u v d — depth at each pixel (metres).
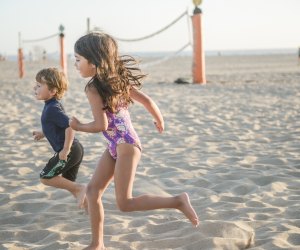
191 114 8.04
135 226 3.02
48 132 3.13
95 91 2.40
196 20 14.37
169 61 48.00
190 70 26.06
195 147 5.42
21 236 2.91
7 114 8.34
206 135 6.18
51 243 2.71
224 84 14.27
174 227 2.95
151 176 4.21
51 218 3.20
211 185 3.91
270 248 2.53
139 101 2.67
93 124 2.42
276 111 8.18
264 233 2.78
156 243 2.69
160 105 9.33
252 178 4.04
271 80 15.34
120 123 2.49
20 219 3.21
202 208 3.31
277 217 3.08
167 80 17.14
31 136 6.29
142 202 2.47
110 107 2.43
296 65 30.36
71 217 3.21
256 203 3.37
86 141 5.86
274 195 3.57
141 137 6.07
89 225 3.05
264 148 5.29
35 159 4.97
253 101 9.75
